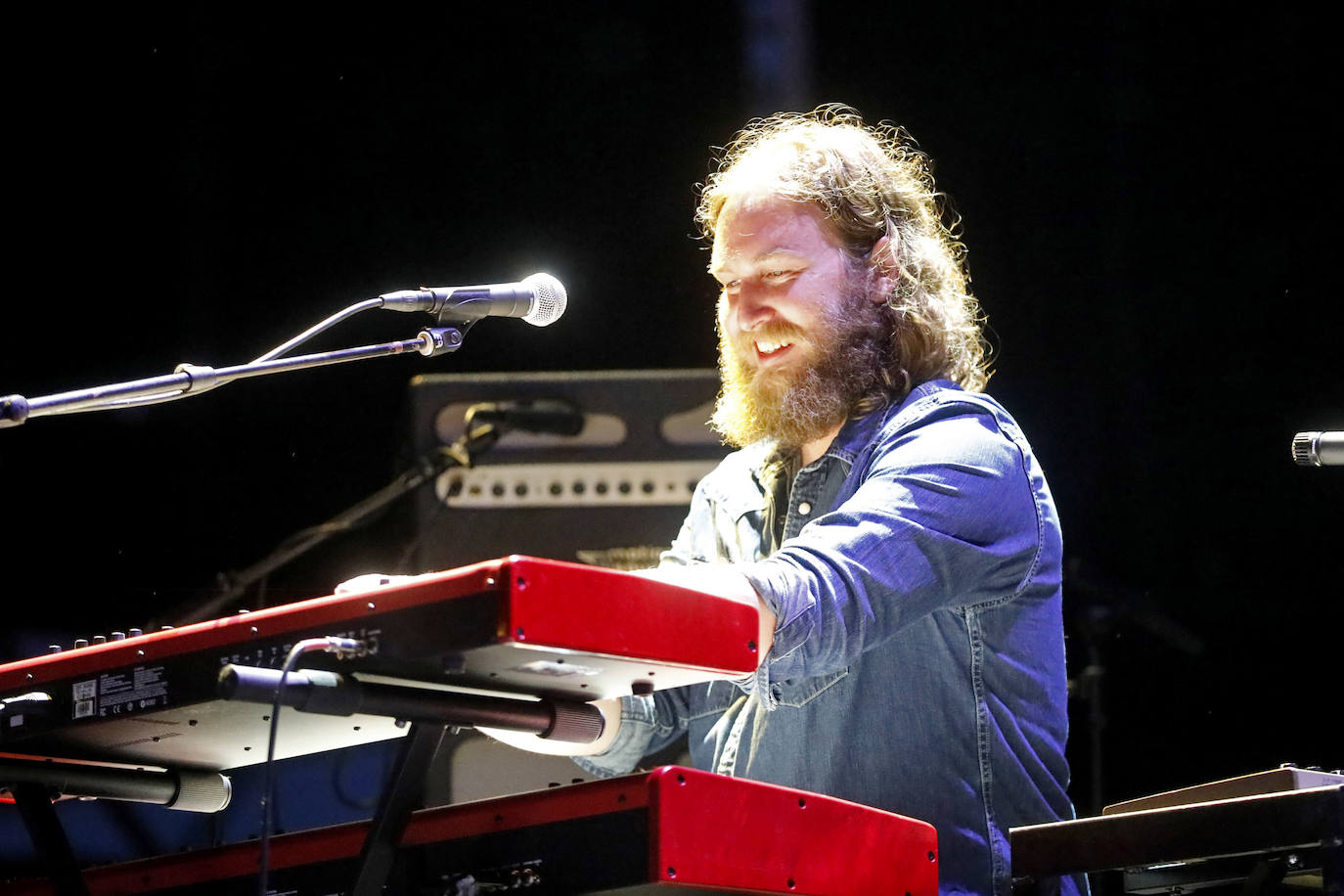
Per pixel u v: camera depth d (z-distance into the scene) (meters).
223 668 4.91
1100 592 15.91
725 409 8.58
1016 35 18.56
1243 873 6.97
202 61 18.33
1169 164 17.94
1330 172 17.33
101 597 17.08
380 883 5.41
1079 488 18.02
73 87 17.92
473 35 19.27
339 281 18.95
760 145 8.41
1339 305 17.36
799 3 19.00
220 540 17.81
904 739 7.26
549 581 4.76
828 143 8.23
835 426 7.99
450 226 19.22
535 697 5.75
